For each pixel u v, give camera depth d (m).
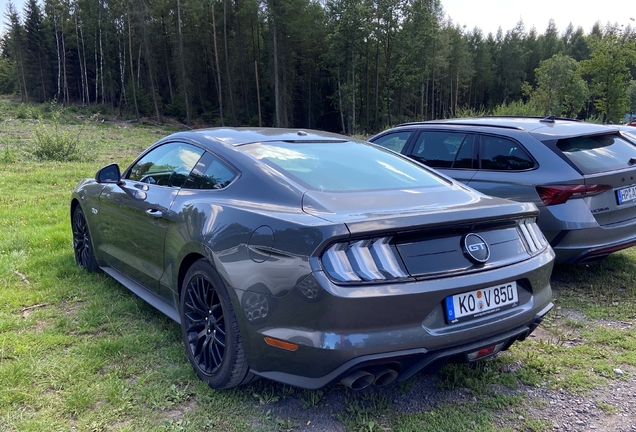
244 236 2.42
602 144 4.71
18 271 4.58
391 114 63.84
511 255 2.56
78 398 2.50
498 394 2.75
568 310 4.04
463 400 2.68
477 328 2.32
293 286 2.15
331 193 2.55
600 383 2.90
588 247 4.20
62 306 3.82
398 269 2.15
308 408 2.55
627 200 4.43
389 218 2.17
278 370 2.29
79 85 71.00
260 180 2.69
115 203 3.84
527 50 99.75
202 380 2.73
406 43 55.47
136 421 2.39
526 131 4.73
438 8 62.41
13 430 2.26
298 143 3.30
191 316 2.86
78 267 4.70
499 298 2.45
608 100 36.91
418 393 2.75
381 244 2.17
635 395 2.76
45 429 2.28
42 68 67.50
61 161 15.88
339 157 3.19
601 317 3.89
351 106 54.16
